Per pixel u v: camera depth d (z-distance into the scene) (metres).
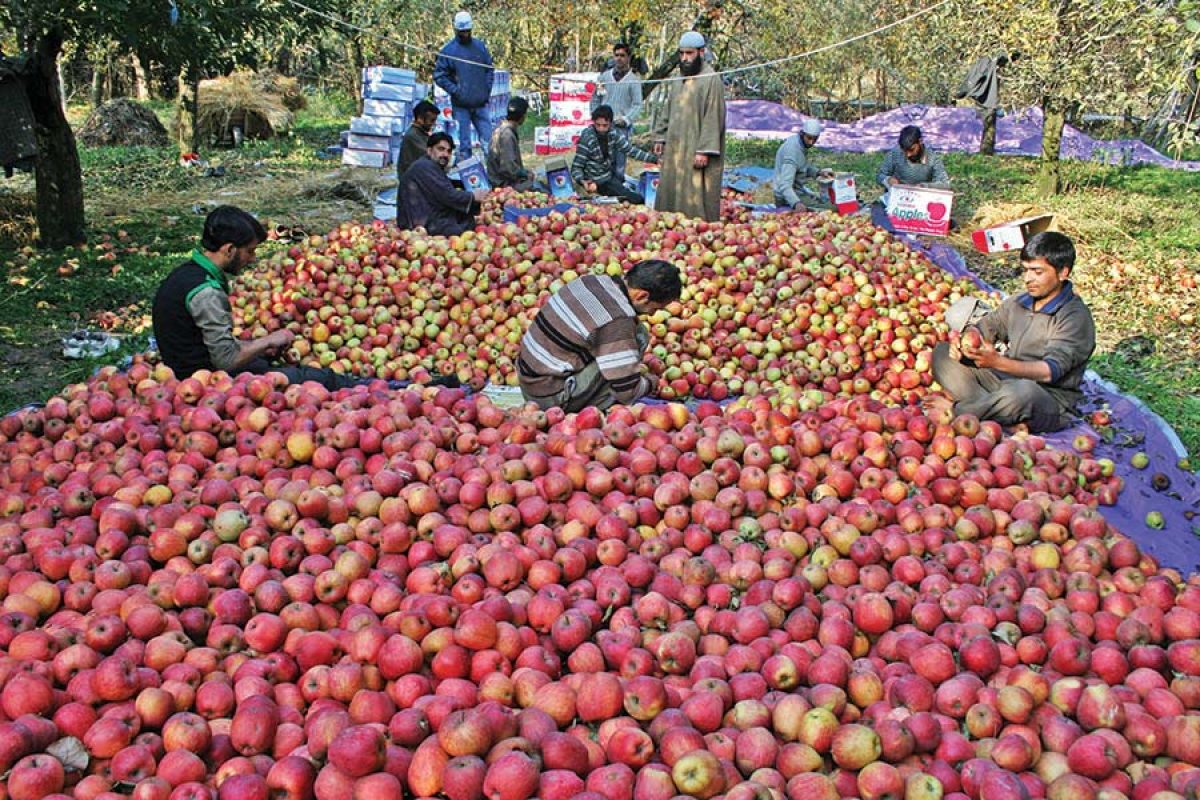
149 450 4.93
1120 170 20.44
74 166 11.83
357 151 18.92
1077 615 3.80
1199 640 3.55
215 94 23.42
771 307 7.85
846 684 3.39
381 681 3.41
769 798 2.79
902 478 4.86
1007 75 14.80
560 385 6.03
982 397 6.30
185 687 3.32
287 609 3.71
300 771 2.94
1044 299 6.43
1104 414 6.48
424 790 2.90
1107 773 2.99
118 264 11.27
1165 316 10.20
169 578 3.86
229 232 6.12
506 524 4.28
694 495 4.51
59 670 3.33
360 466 4.75
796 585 3.81
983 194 17.25
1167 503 5.50
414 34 27.39
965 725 3.28
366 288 8.24
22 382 7.71
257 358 6.38
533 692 3.31
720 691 3.27
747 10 25.00
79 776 3.02
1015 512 4.56
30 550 4.04
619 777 2.91
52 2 9.66
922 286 8.68
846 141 24.69
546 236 9.45
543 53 30.56
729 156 21.55
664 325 7.50
